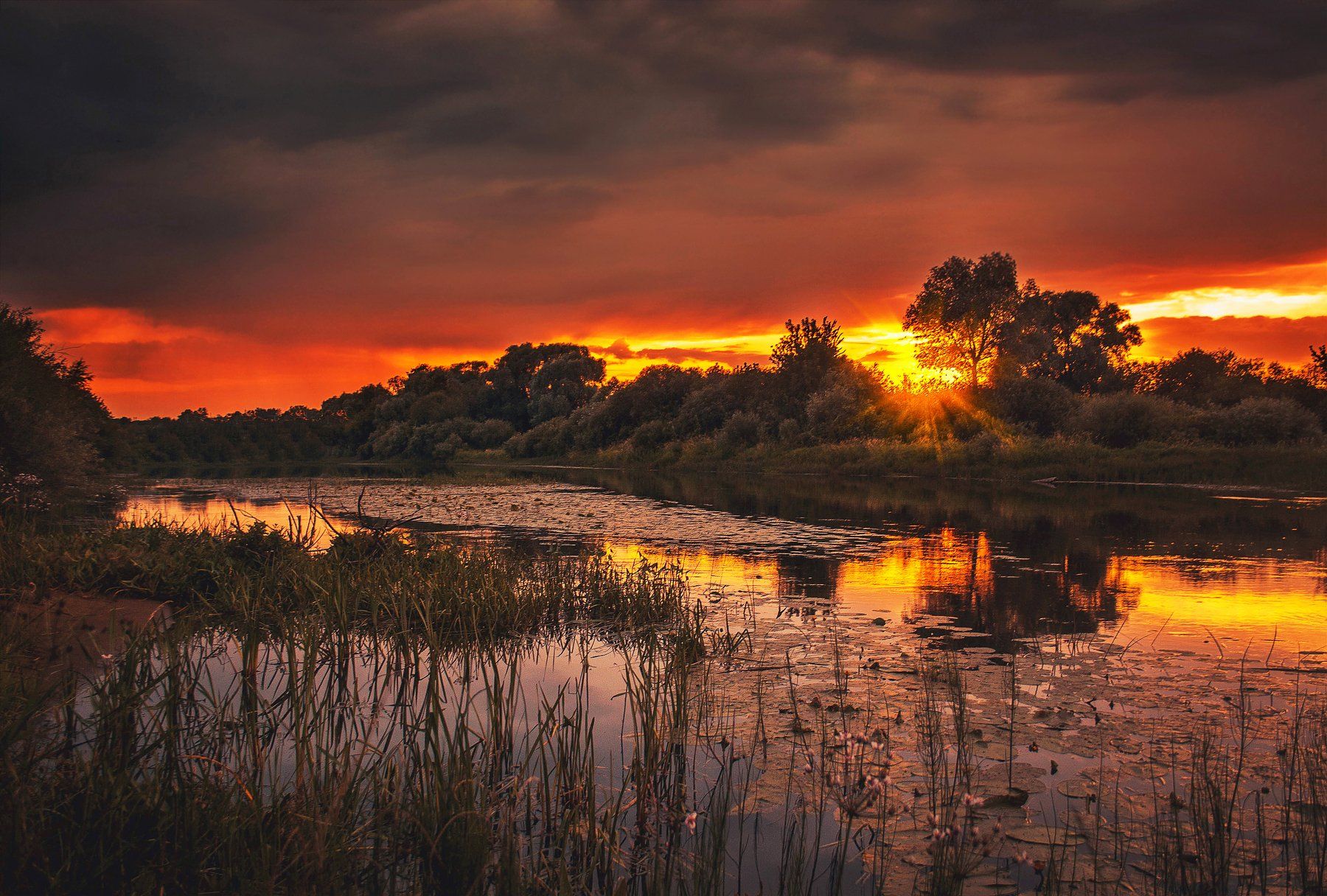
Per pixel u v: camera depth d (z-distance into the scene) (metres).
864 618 8.62
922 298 49.84
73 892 3.20
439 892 3.51
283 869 3.36
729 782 4.53
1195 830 3.80
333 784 4.08
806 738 5.16
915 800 4.29
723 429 48.56
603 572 10.16
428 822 3.76
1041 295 57.03
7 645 5.54
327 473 48.47
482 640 7.81
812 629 8.12
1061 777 4.54
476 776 4.32
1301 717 5.49
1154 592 9.98
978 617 8.66
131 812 3.58
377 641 6.51
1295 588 10.26
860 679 6.43
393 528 15.72
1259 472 28.59
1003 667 6.75
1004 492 26.80
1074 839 3.87
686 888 3.50
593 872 3.60
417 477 41.03
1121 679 6.38
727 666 6.85
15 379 18.50
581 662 7.10
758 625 8.33
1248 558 12.73
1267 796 4.31
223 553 10.08
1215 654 7.16
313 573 9.21
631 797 4.38
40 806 3.42
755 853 3.83
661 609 8.81
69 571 8.83
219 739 4.89
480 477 40.66
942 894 3.41
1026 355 48.56
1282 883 3.48
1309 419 33.75
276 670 6.66
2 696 4.32
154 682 4.13
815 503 23.61
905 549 13.86
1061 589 10.26
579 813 3.92
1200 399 53.41
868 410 43.75
